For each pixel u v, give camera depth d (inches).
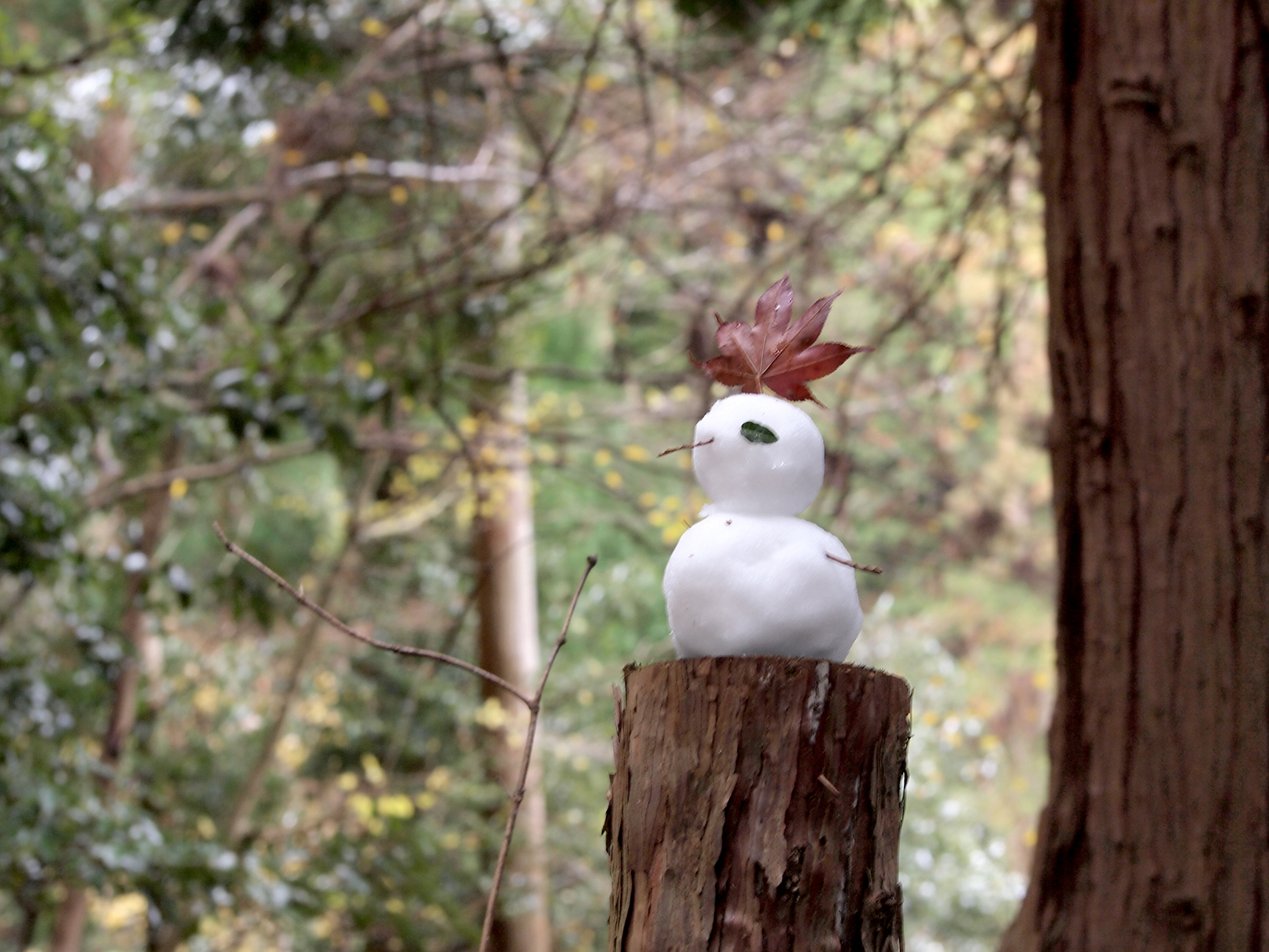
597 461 285.7
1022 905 104.1
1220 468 97.4
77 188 188.7
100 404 197.6
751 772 51.1
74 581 202.7
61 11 312.2
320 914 226.2
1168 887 94.5
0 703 187.6
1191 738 95.5
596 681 339.0
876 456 341.1
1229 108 101.0
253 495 322.7
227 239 302.5
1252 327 98.1
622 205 251.9
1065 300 106.5
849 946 50.7
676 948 50.3
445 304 261.4
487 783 308.7
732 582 52.9
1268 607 95.0
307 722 325.7
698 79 276.8
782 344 57.6
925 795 324.8
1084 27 108.2
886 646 345.4
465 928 243.1
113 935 323.6
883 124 264.7
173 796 298.2
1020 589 410.6
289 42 209.3
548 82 275.7
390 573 359.3
